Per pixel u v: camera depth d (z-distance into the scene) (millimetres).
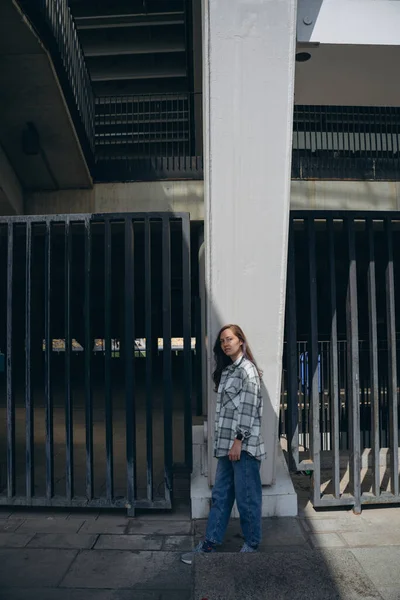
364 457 5969
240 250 4562
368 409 6707
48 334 4707
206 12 4258
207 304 4699
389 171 9797
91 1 12625
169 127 11969
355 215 4875
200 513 4555
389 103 6828
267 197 4484
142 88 14445
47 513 4691
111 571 3557
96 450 7227
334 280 4867
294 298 4902
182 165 9898
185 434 4719
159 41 13359
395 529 4293
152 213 4727
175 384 17609
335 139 10148
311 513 4664
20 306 20906
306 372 6293
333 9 5133
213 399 4766
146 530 4289
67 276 4738
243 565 3043
